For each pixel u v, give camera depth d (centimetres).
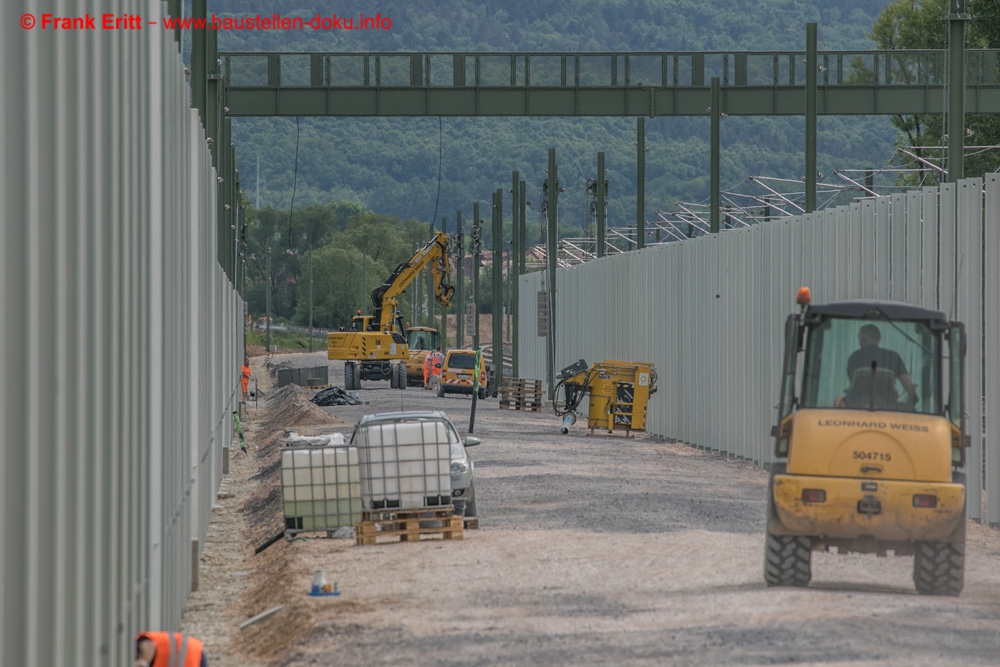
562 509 7875
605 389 14575
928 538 4766
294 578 5675
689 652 3741
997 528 7506
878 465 4784
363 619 4628
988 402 7562
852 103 17425
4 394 2005
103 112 2814
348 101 17500
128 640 3130
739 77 17650
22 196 2094
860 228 9031
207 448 7731
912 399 4891
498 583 5306
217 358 9669
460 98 17625
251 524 8650
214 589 6266
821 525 4806
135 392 3291
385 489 6775
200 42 8581
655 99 17638
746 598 4712
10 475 2055
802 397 4975
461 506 7344
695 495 8662
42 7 2238
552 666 3684
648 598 4825
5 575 2025
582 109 17612
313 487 7200
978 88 16888
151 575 3753
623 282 16525
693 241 13312
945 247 7862
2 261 1986
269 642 4703
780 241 10475
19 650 2081
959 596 4903
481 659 3834
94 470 2591
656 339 14812
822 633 3897
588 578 5359
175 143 4803
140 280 3456
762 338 10894
